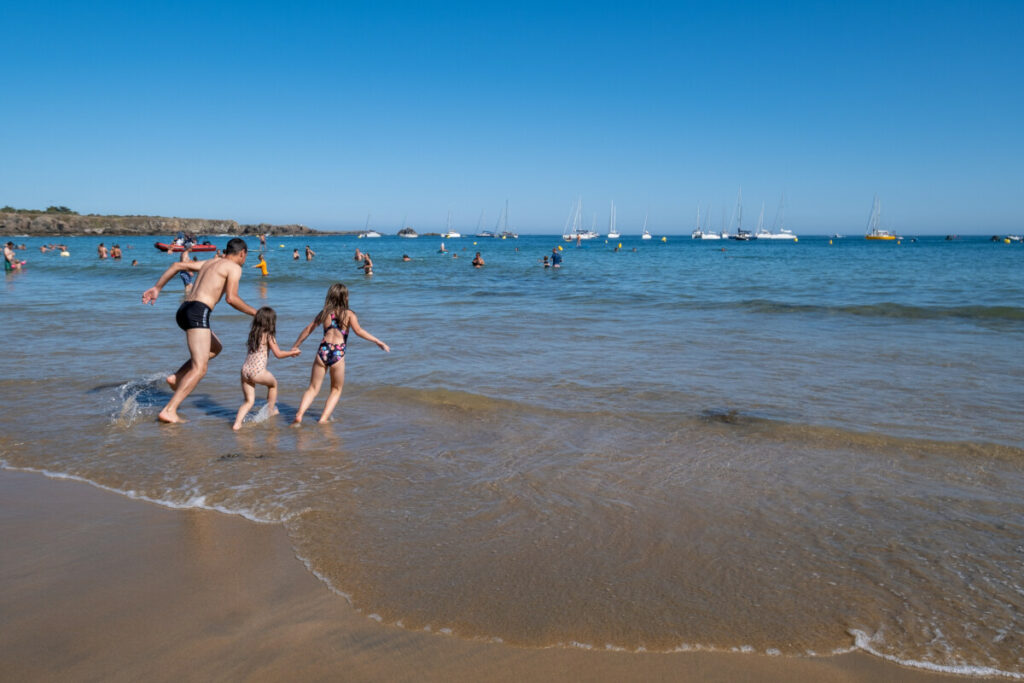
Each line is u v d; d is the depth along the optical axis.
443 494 4.63
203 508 4.40
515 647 2.93
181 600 3.28
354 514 4.29
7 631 3.01
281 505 4.42
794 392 7.66
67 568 3.60
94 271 34.00
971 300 18.03
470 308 17.23
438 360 9.66
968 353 10.20
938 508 4.41
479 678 2.73
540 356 9.98
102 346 10.67
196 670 2.75
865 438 5.87
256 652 2.87
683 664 2.83
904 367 9.12
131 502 4.50
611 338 11.77
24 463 5.26
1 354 9.92
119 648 2.89
